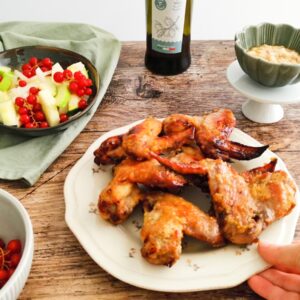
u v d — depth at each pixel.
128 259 0.41
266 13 1.10
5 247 0.41
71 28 0.72
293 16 1.10
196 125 0.50
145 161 0.45
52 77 0.59
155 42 0.63
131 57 0.70
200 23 1.07
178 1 0.58
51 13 1.04
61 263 0.42
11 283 0.34
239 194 0.42
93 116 0.59
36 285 0.41
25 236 0.37
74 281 0.41
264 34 0.59
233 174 0.44
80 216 0.44
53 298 0.40
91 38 0.71
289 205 0.43
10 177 0.50
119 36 1.03
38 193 0.49
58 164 0.53
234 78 0.58
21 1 1.05
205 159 0.45
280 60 0.56
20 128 0.52
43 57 0.64
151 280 0.39
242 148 0.48
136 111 0.60
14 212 0.39
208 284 0.39
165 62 0.65
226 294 0.40
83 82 0.58
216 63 0.69
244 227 0.40
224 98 0.63
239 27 1.07
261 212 0.42
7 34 0.67
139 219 0.45
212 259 0.41
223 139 0.48
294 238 0.45
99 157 0.48
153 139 0.48
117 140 0.48
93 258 0.41
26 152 0.53
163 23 0.60
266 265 0.40
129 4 1.07
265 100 0.55
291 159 0.53
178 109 0.61
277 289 0.39
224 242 0.41
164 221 0.40
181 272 0.40
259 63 0.53
